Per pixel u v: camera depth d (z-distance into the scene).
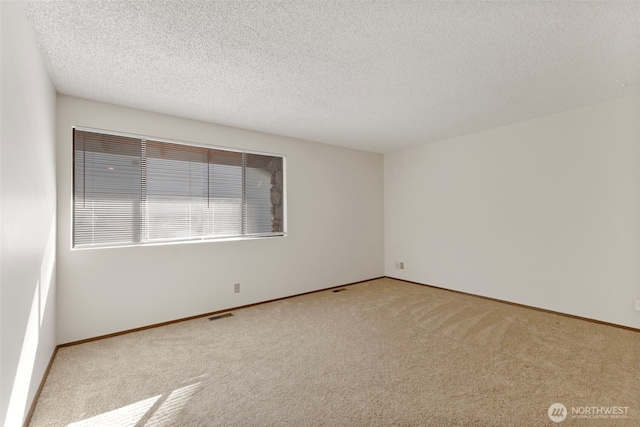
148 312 3.19
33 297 1.87
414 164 5.08
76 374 2.28
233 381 2.18
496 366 2.33
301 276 4.48
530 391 2.00
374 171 5.47
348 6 1.68
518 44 2.07
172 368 2.36
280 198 4.36
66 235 2.77
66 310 2.75
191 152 3.56
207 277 3.60
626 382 2.09
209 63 2.30
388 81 2.63
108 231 3.01
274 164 4.31
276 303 4.05
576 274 3.36
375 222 5.47
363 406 1.88
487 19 1.80
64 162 2.77
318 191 4.70
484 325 3.19
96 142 2.96
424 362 2.41
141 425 1.74
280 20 1.81
